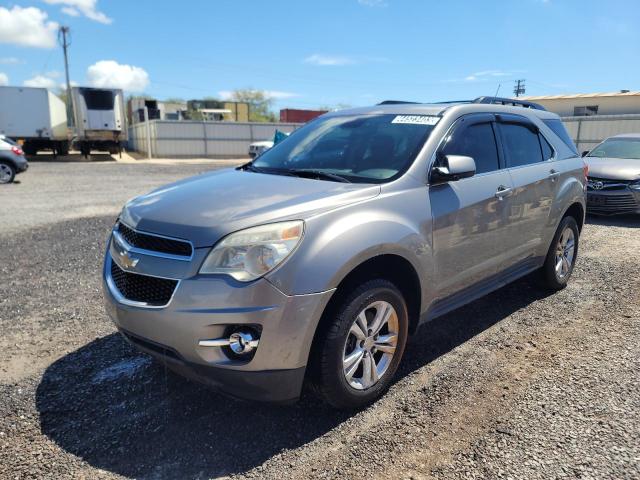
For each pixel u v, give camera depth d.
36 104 30.52
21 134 30.61
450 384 3.38
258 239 2.65
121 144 34.91
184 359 2.70
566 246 5.27
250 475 2.53
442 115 3.88
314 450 2.72
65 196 13.10
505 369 3.58
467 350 3.90
